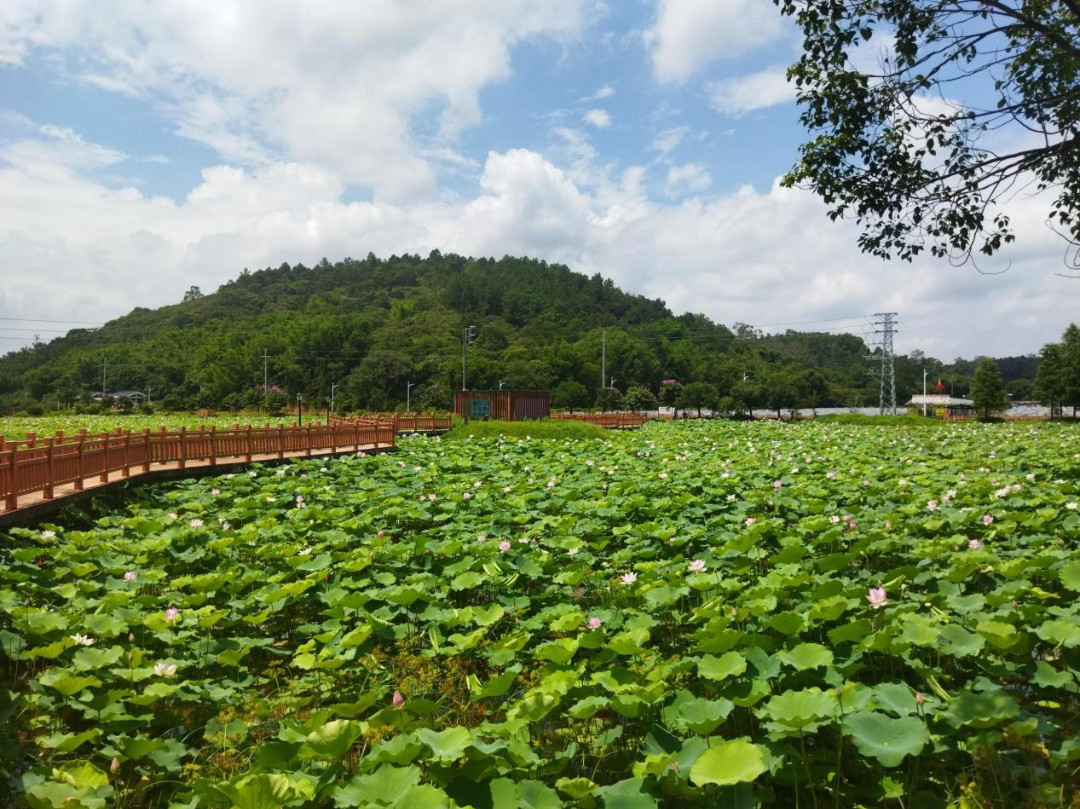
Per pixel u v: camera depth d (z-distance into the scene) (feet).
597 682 15.33
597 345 298.97
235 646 19.88
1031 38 29.27
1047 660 17.95
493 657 17.34
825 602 17.19
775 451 67.00
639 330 346.13
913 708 13.06
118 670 16.63
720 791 11.80
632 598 22.93
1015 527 27.63
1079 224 30.94
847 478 46.03
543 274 508.12
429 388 237.86
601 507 37.29
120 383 291.58
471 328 222.69
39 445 49.78
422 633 21.30
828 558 23.43
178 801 12.89
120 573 25.77
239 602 23.24
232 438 58.49
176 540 30.01
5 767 13.97
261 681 19.43
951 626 16.07
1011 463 52.11
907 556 26.27
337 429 73.56
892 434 95.45
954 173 29.40
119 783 13.98
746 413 212.64
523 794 11.47
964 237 30.04
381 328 346.13
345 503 42.37
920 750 11.51
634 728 15.90
